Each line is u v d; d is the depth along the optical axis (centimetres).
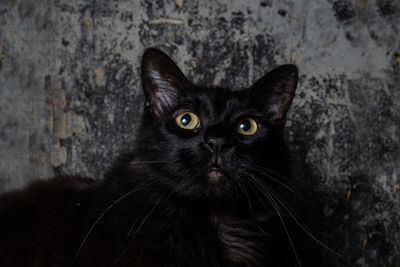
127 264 36
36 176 52
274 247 40
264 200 39
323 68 53
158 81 41
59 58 52
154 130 39
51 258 37
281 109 42
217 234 38
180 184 37
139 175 39
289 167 41
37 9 52
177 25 52
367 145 53
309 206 52
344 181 53
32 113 52
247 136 39
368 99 53
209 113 39
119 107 52
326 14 53
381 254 53
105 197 39
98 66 52
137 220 37
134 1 52
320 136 53
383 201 53
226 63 53
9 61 52
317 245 47
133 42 52
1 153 52
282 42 53
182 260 37
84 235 37
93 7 52
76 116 52
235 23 52
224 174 36
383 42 53
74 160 52
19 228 39
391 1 53
